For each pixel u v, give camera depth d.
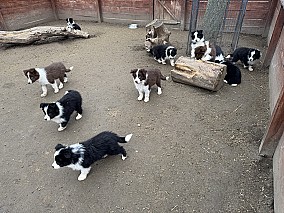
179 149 1.56
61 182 1.38
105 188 1.34
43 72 2.01
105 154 1.41
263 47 3.00
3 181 1.40
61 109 1.62
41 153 1.57
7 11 3.69
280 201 1.12
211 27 2.62
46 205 1.27
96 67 2.61
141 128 1.75
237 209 1.22
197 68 2.09
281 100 1.28
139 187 1.34
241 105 1.96
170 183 1.35
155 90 2.17
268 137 1.41
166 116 1.85
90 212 1.23
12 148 1.61
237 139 1.63
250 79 2.31
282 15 2.13
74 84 2.30
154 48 2.61
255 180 1.35
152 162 1.48
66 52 3.02
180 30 3.66
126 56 2.85
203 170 1.42
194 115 1.86
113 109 1.94
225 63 2.22
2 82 2.38
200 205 1.24
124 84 2.27
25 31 3.14
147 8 3.83
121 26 4.03
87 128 1.76
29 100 2.10
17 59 2.87
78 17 4.38
